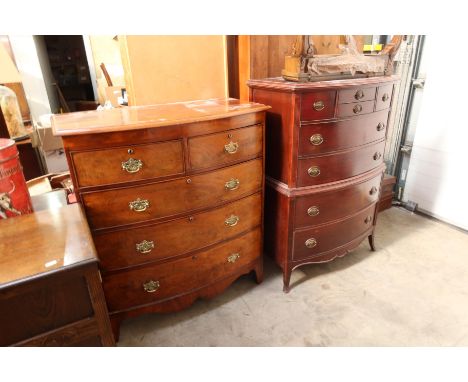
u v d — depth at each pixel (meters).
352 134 1.77
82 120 1.35
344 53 1.74
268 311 1.80
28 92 2.82
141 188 1.37
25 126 2.66
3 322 0.87
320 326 1.69
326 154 1.73
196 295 1.70
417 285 1.98
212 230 1.63
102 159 1.26
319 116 1.63
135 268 1.49
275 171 1.83
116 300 1.51
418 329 1.66
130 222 1.40
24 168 2.50
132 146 1.30
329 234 1.93
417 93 2.69
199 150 1.44
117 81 3.16
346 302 1.85
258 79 1.94
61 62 3.80
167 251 1.53
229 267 1.78
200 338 1.63
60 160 2.50
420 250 2.33
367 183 1.98
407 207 2.92
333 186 1.80
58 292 0.91
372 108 1.81
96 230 1.35
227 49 2.07
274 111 1.72
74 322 0.96
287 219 1.79
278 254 1.95
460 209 2.57
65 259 0.90
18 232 1.05
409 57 2.61
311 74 1.64
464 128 2.42
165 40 1.84
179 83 1.95
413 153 2.79
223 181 1.57
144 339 1.63
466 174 2.48
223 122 1.48
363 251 2.34
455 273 2.08
